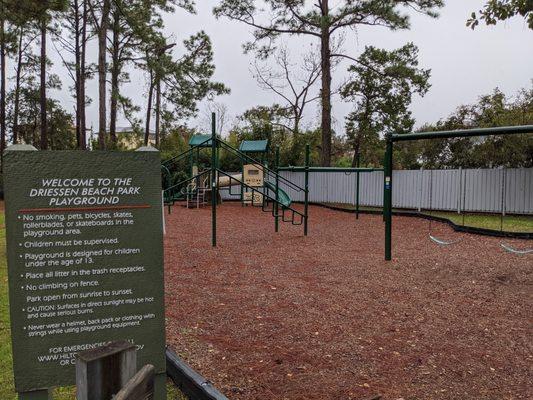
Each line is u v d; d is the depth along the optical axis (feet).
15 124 104.94
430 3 60.49
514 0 18.43
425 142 66.18
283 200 59.88
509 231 33.68
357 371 11.50
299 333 14.15
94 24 84.38
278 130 90.43
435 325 15.01
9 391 10.42
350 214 55.52
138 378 5.66
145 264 8.00
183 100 88.48
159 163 8.02
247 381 10.84
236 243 31.89
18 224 7.30
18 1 38.60
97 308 7.76
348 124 86.89
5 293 17.94
